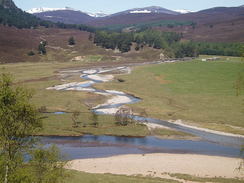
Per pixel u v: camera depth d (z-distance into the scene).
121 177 40.88
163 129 69.44
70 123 72.44
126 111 78.94
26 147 24.45
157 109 86.75
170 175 43.88
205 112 82.94
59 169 26.59
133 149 57.19
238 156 53.16
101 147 58.06
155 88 118.25
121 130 68.44
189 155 53.78
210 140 62.59
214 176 43.94
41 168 24.69
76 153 54.41
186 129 69.94
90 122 73.44
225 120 75.25
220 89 113.12
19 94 23.98
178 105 91.50
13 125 22.92
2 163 21.42
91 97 102.19
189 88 116.88
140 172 45.50
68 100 96.25
